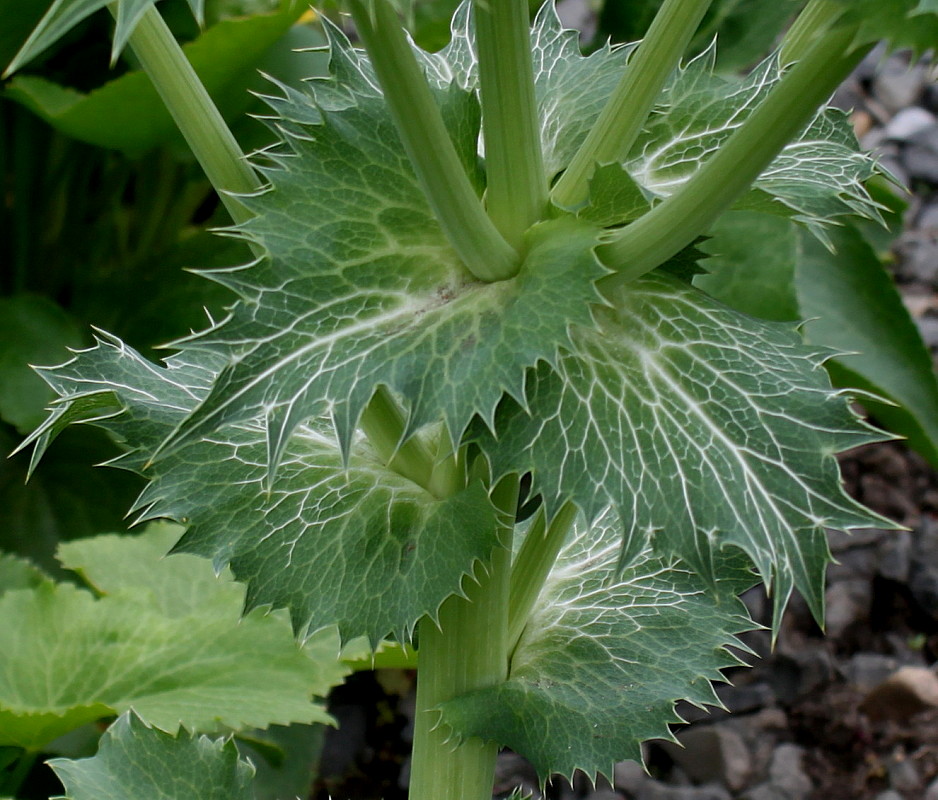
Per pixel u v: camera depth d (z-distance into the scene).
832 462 0.28
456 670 0.32
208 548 0.30
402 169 0.29
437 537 0.30
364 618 0.30
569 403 0.28
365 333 0.28
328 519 0.30
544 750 0.31
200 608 0.50
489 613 0.31
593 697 0.32
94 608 0.46
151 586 0.50
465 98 0.29
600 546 0.35
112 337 0.32
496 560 0.31
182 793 0.33
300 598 0.30
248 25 0.52
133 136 0.57
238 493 0.31
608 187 0.28
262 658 0.45
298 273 0.28
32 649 0.45
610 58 0.32
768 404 0.28
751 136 0.27
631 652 0.32
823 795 0.58
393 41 0.27
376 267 0.29
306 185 0.29
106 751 0.33
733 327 0.29
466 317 0.28
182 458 0.31
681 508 0.28
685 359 0.29
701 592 0.33
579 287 0.28
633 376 0.29
